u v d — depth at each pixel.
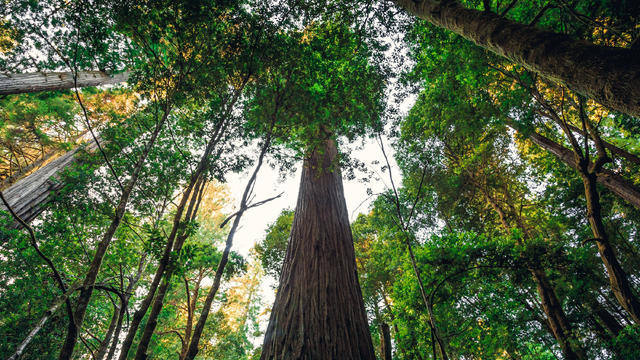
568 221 9.71
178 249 3.33
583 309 8.02
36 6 4.05
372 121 5.79
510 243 6.15
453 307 7.68
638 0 2.60
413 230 12.74
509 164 11.52
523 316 7.51
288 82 4.54
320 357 3.82
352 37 5.61
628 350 5.16
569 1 3.55
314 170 7.21
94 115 10.36
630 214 9.10
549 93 7.55
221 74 4.24
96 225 7.72
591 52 1.88
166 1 3.61
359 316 4.58
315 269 5.00
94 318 8.51
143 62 4.54
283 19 4.16
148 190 6.90
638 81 1.54
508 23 2.55
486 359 8.23
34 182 9.58
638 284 9.06
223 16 3.88
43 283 6.59
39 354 6.54
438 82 8.27
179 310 12.38
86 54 4.63
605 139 9.66
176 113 5.56
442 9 3.26
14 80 6.71
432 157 7.84
